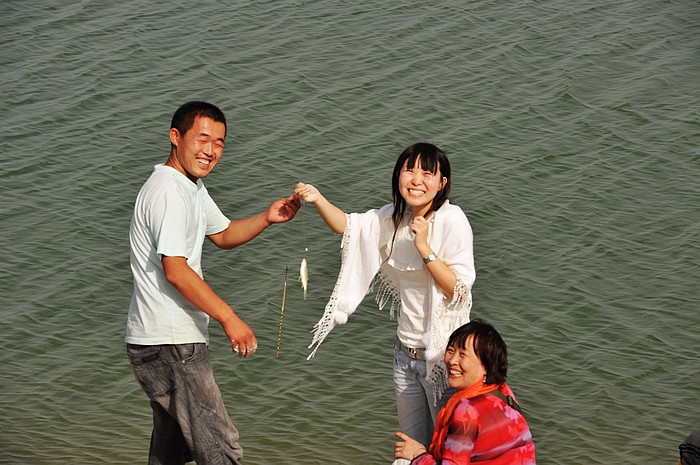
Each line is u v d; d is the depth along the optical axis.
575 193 14.36
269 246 12.65
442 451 4.70
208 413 5.21
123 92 17.12
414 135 15.83
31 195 14.01
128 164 14.88
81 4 20.88
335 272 12.16
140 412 9.36
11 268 12.10
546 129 16.23
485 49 18.97
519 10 20.72
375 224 5.65
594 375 10.20
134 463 8.40
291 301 11.52
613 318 11.38
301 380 10.00
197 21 19.98
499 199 14.07
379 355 10.52
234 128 15.80
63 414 9.24
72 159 15.00
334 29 19.67
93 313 11.27
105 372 10.05
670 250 12.95
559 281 12.16
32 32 19.48
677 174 15.00
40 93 17.09
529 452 4.67
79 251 12.62
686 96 17.45
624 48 19.19
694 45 19.38
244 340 4.89
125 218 13.51
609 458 8.75
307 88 17.22
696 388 10.00
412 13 20.44
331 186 14.23
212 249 12.59
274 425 9.16
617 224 13.56
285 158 14.92
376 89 17.31
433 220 5.43
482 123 16.31
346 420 9.27
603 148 15.71
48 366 10.13
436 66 18.25
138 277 5.12
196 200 5.24
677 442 9.04
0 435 8.75
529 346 10.76
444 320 5.40
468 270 5.36
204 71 17.83
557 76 18.02
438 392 5.53
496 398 4.67
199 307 4.93
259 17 20.19
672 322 11.30
